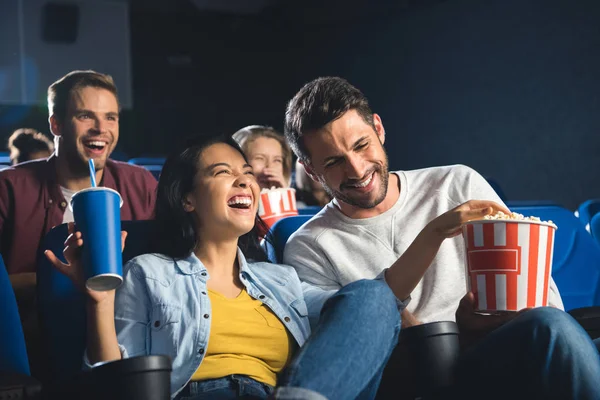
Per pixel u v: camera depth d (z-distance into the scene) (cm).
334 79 152
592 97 482
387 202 160
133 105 745
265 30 755
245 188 141
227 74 765
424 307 151
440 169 164
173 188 141
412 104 614
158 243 140
